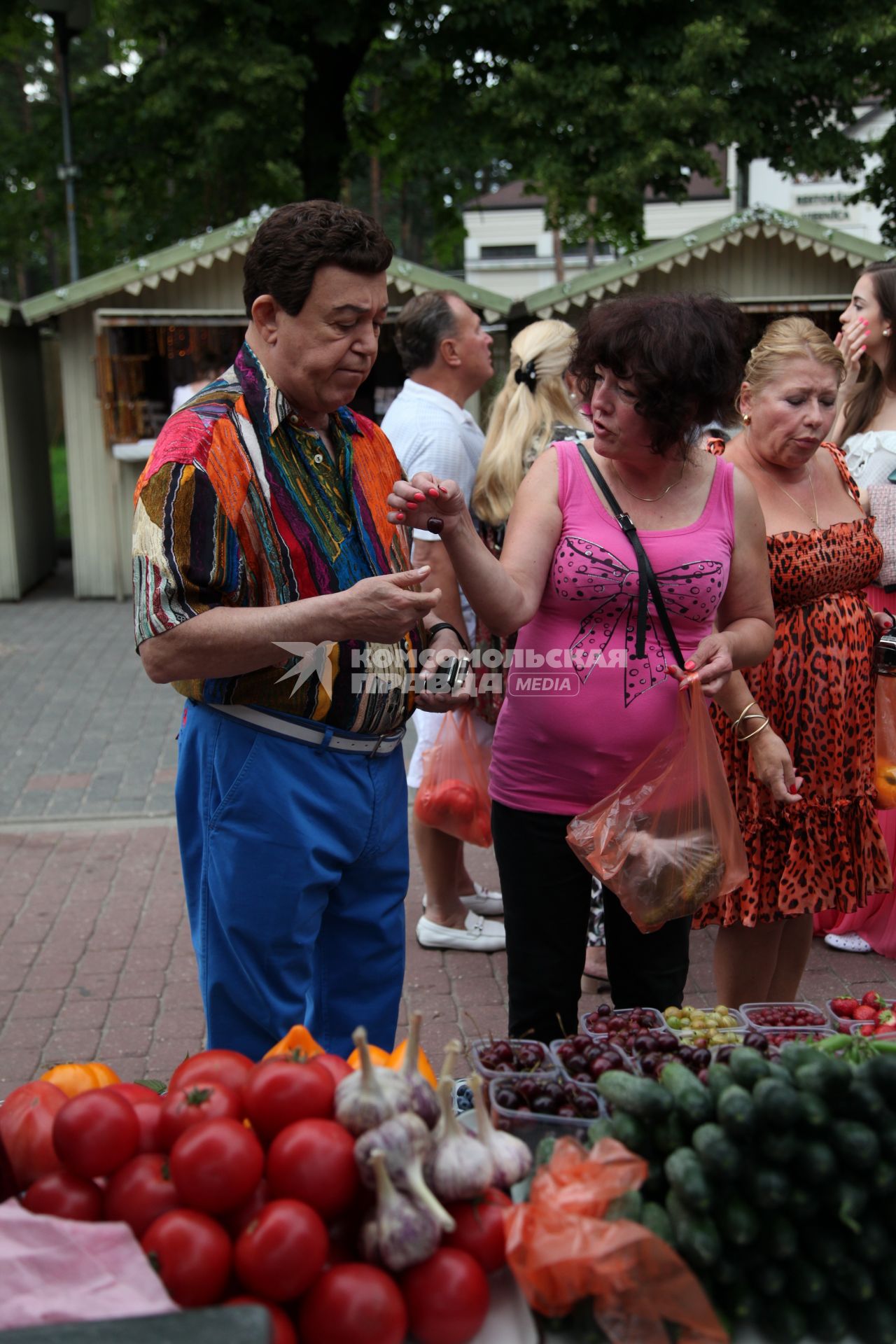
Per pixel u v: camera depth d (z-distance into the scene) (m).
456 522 1.89
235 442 1.83
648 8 13.22
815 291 10.43
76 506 10.91
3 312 10.12
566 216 14.62
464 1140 1.40
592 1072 1.70
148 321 10.20
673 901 2.20
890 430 3.37
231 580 1.79
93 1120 1.37
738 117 13.05
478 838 3.53
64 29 12.42
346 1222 1.39
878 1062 1.39
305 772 1.94
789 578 2.69
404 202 30.50
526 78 12.80
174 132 16.00
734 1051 1.44
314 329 1.82
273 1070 1.42
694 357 1.94
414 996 3.64
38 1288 1.25
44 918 4.34
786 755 2.59
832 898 2.78
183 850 2.04
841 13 13.12
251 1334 1.07
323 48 14.88
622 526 2.16
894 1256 1.39
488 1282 1.41
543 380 3.17
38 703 7.40
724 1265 1.36
